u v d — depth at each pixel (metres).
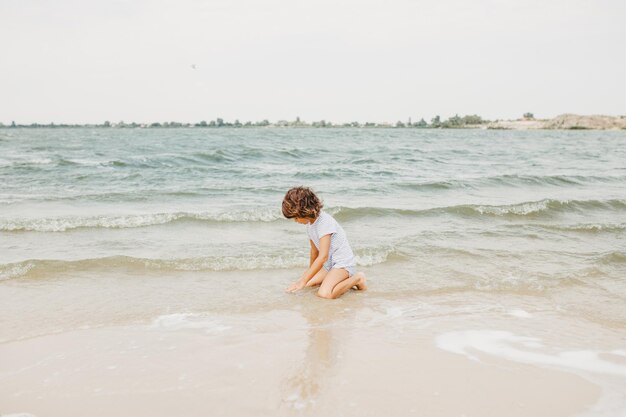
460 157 25.98
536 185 13.84
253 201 10.69
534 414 2.66
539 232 7.82
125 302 4.55
